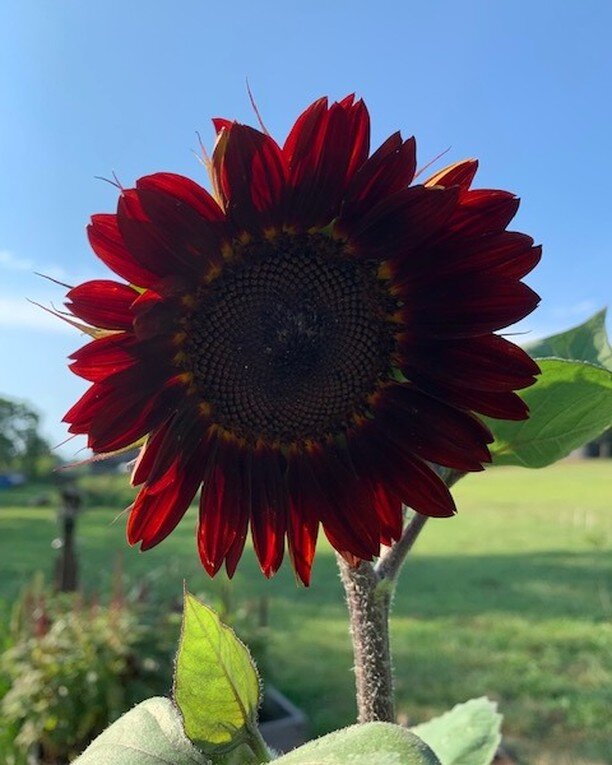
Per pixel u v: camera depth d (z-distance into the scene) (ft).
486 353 0.75
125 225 0.66
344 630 4.46
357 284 0.78
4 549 7.78
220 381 0.79
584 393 0.76
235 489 0.79
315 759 0.49
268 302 0.78
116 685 2.53
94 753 0.62
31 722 2.48
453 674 3.59
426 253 0.74
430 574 6.07
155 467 0.72
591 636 4.11
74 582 3.80
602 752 2.73
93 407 0.69
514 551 7.20
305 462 0.81
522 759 2.68
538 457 0.79
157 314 0.69
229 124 0.71
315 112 0.69
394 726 0.50
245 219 0.72
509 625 4.41
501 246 0.73
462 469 0.77
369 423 0.80
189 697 0.62
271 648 4.05
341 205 0.73
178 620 2.84
